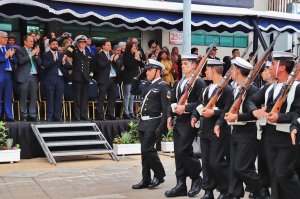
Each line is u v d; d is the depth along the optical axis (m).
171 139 11.03
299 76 5.22
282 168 4.85
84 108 10.88
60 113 10.70
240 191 5.79
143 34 14.80
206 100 6.21
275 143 4.91
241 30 13.16
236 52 12.16
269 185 5.75
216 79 6.21
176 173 6.90
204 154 6.34
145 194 7.00
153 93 7.12
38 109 10.86
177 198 6.75
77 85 10.74
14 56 10.16
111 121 10.86
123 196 6.88
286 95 4.77
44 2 10.00
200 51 15.64
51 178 8.15
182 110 6.53
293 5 16.98
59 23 13.61
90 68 10.98
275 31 13.05
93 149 10.26
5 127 9.77
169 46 15.02
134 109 12.05
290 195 4.92
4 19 12.86
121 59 11.34
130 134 10.84
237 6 15.80
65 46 10.94
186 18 10.57
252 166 5.65
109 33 14.37
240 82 5.80
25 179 8.05
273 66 5.08
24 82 10.18
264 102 5.34
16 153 9.58
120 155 10.59
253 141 5.58
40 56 10.70
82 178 8.16
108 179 8.09
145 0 11.27
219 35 15.93
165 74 11.58
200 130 6.37
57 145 9.81
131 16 10.91
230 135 5.93
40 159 9.99
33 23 13.27
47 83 10.50
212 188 6.35
